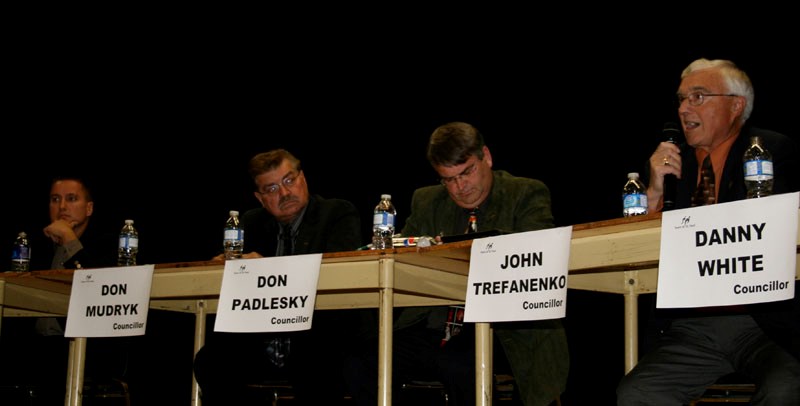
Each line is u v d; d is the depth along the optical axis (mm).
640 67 4773
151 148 5719
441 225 2756
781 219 1559
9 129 5410
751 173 1912
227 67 5742
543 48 5105
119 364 3277
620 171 4832
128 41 5621
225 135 5758
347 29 5613
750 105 2180
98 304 2510
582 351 4395
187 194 5746
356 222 2984
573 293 4434
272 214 3055
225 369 2688
